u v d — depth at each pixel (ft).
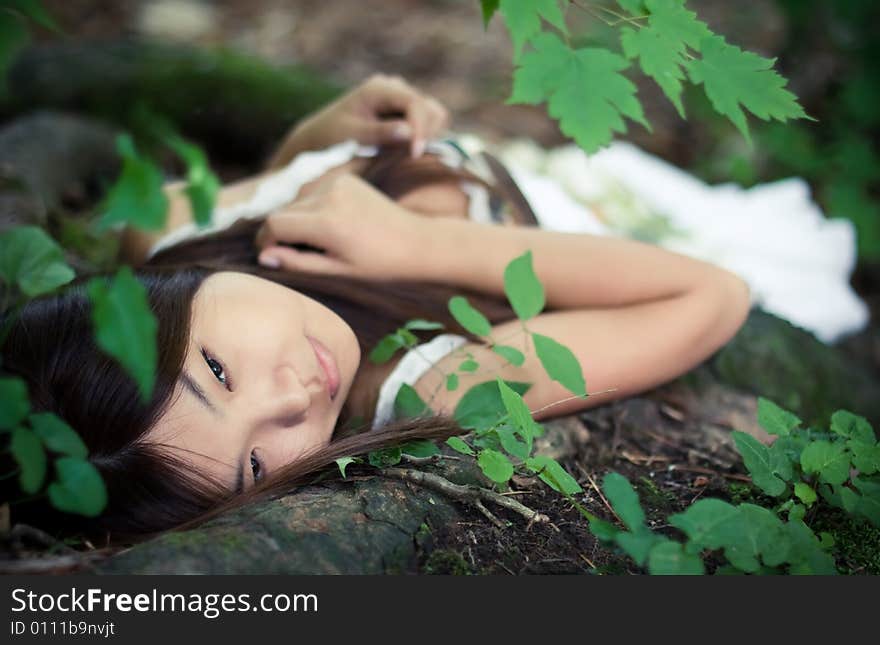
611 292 6.29
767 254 9.29
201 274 5.33
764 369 7.20
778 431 5.18
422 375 5.96
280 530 4.28
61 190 9.50
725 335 6.36
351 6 16.10
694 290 6.23
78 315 4.82
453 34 15.38
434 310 6.26
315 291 6.12
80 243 8.28
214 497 4.73
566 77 3.57
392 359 6.09
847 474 4.91
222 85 11.14
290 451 5.01
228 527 4.27
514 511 4.91
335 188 6.48
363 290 6.21
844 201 9.80
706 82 3.82
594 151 3.59
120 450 4.61
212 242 6.85
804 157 10.37
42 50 11.64
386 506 4.61
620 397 6.33
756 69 3.85
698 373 7.11
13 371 4.69
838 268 9.39
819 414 7.07
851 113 10.34
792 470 5.07
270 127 11.12
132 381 4.60
